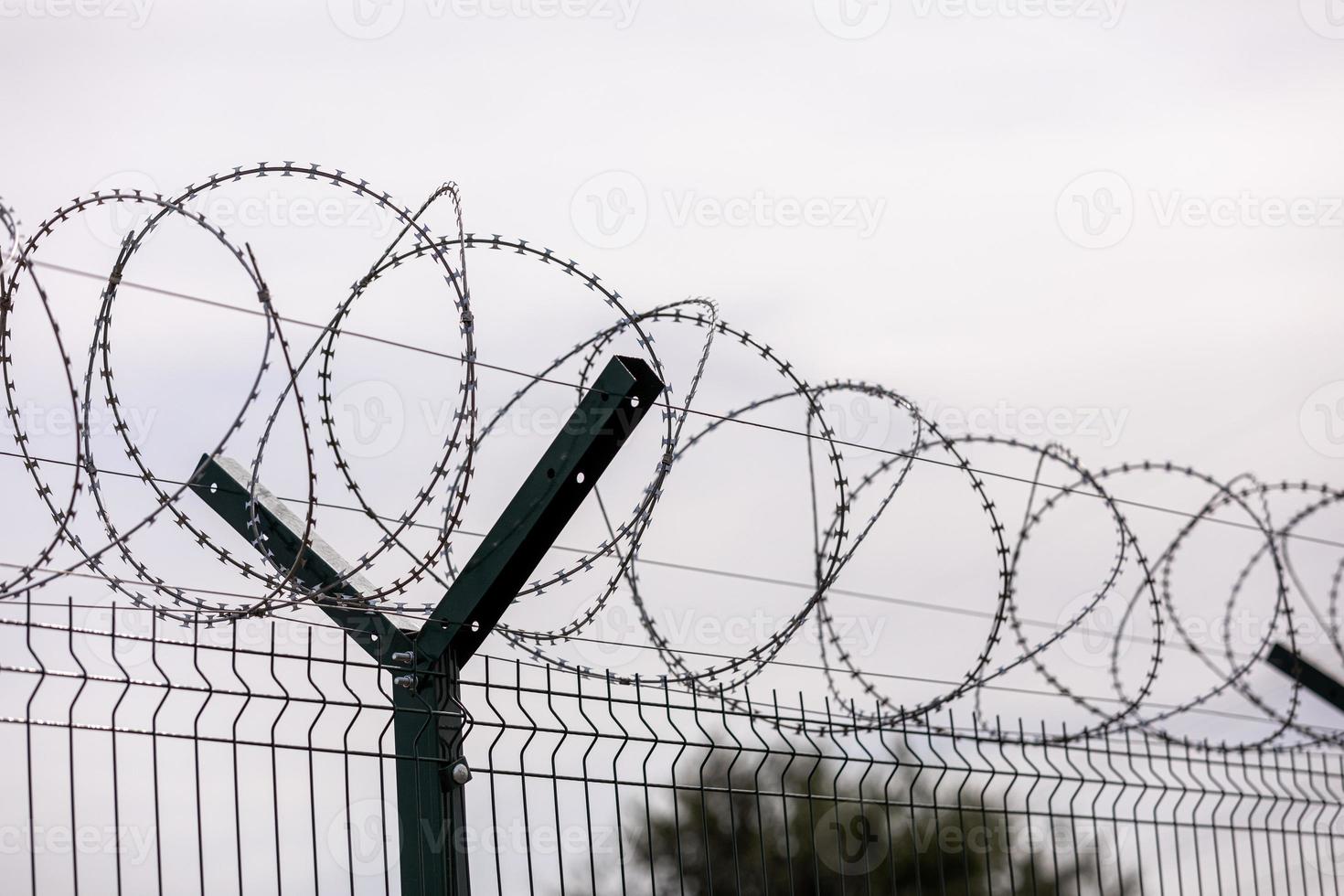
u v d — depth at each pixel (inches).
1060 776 666.8
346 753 474.0
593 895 517.7
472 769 511.5
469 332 474.3
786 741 573.9
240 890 436.8
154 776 428.1
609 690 538.6
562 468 533.6
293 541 541.6
